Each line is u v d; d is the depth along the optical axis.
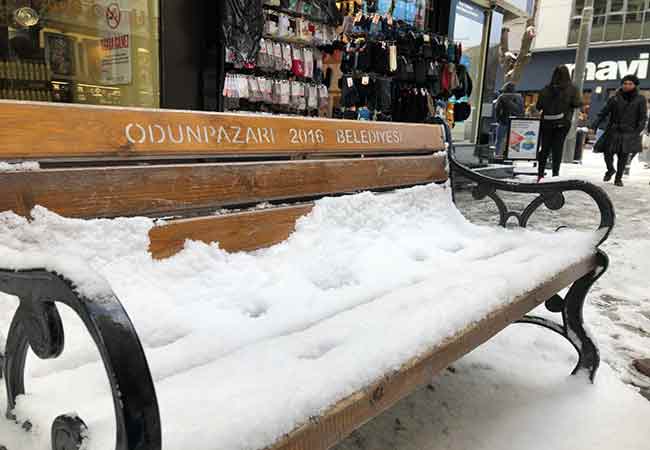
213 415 0.78
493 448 1.63
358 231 1.96
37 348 0.74
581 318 2.01
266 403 0.82
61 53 4.06
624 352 2.40
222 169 1.53
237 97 4.77
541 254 1.84
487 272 1.60
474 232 2.36
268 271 1.56
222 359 1.03
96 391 0.94
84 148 1.24
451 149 2.52
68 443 0.70
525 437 1.68
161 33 3.78
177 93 3.97
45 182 1.17
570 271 1.76
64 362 1.07
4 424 0.87
